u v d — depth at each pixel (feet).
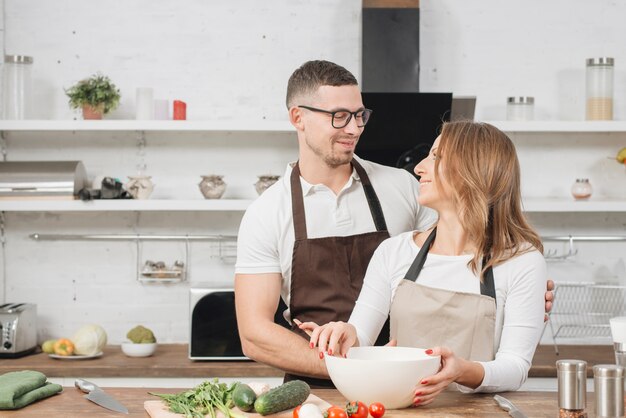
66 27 14.51
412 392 5.79
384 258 7.38
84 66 14.52
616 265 14.56
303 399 5.78
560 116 14.57
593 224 14.60
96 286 14.55
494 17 14.56
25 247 14.56
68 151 14.55
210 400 5.85
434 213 8.68
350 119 7.84
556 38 14.57
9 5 14.47
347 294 8.16
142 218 14.60
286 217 8.17
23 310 13.21
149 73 14.53
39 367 12.23
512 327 6.70
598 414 5.53
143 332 13.28
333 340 6.18
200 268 14.57
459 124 7.13
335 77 7.86
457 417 5.62
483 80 14.56
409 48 13.52
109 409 5.97
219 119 14.55
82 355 12.97
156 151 14.56
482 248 6.90
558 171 14.60
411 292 7.03
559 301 14.55
